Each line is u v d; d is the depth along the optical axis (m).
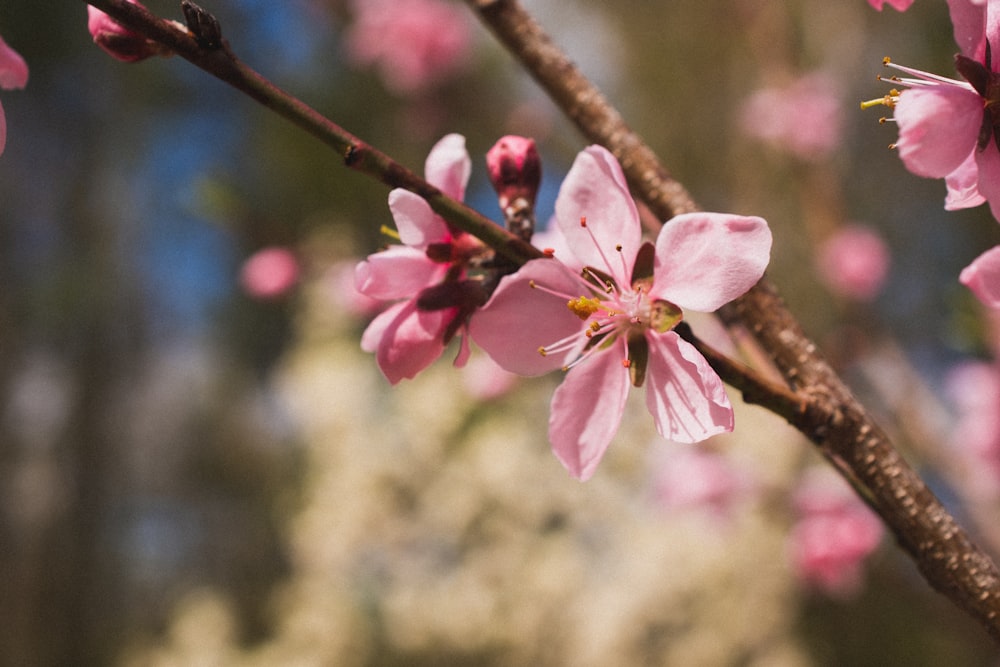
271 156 1.11
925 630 0.83
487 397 0.74
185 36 0.28
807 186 0.80
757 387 0.29
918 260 0.92
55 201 1.63
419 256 0.30
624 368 0.30
